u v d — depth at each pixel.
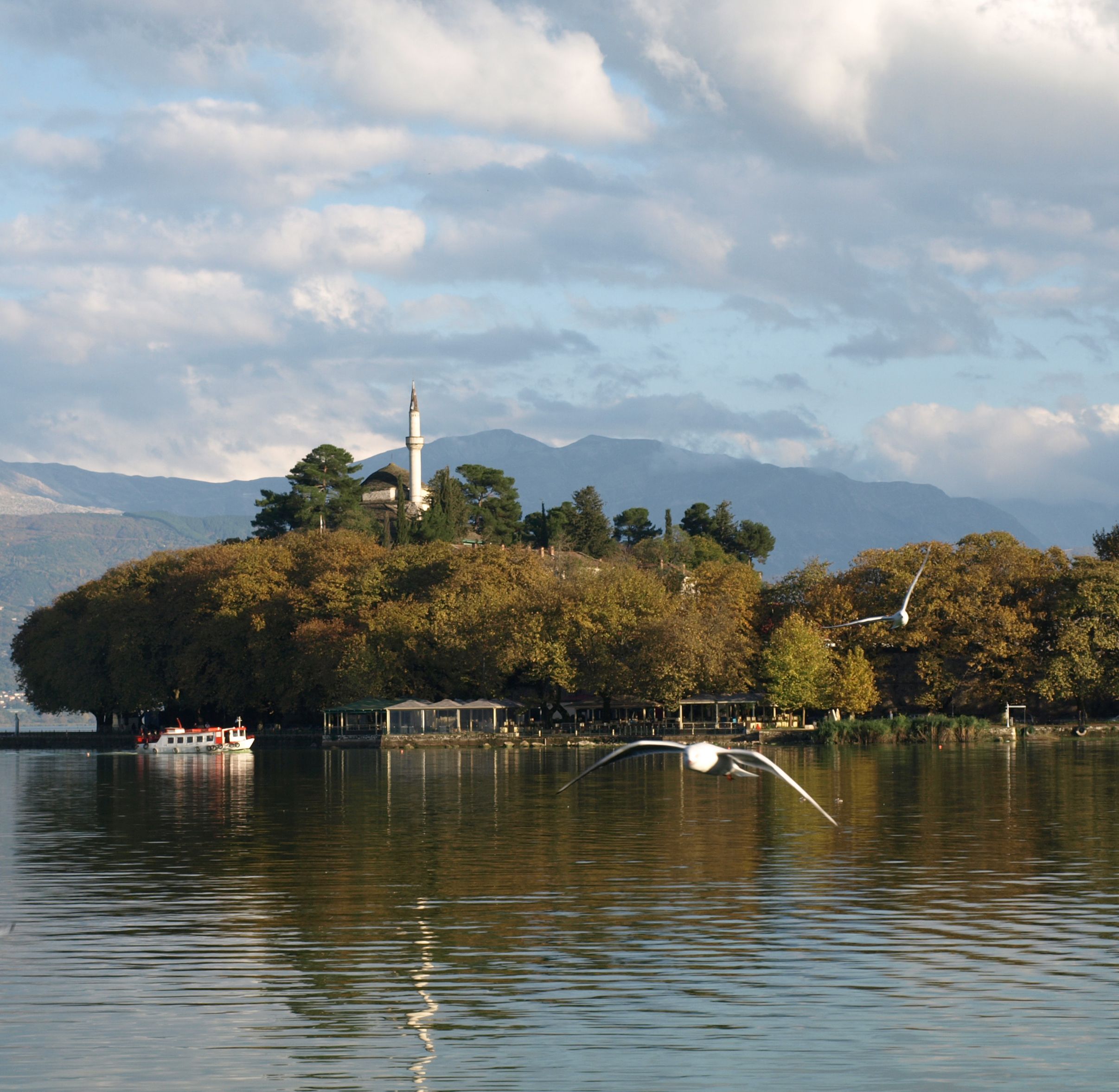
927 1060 38.28
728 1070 37.62
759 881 69.00
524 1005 44.47
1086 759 177.38
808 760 178.00
